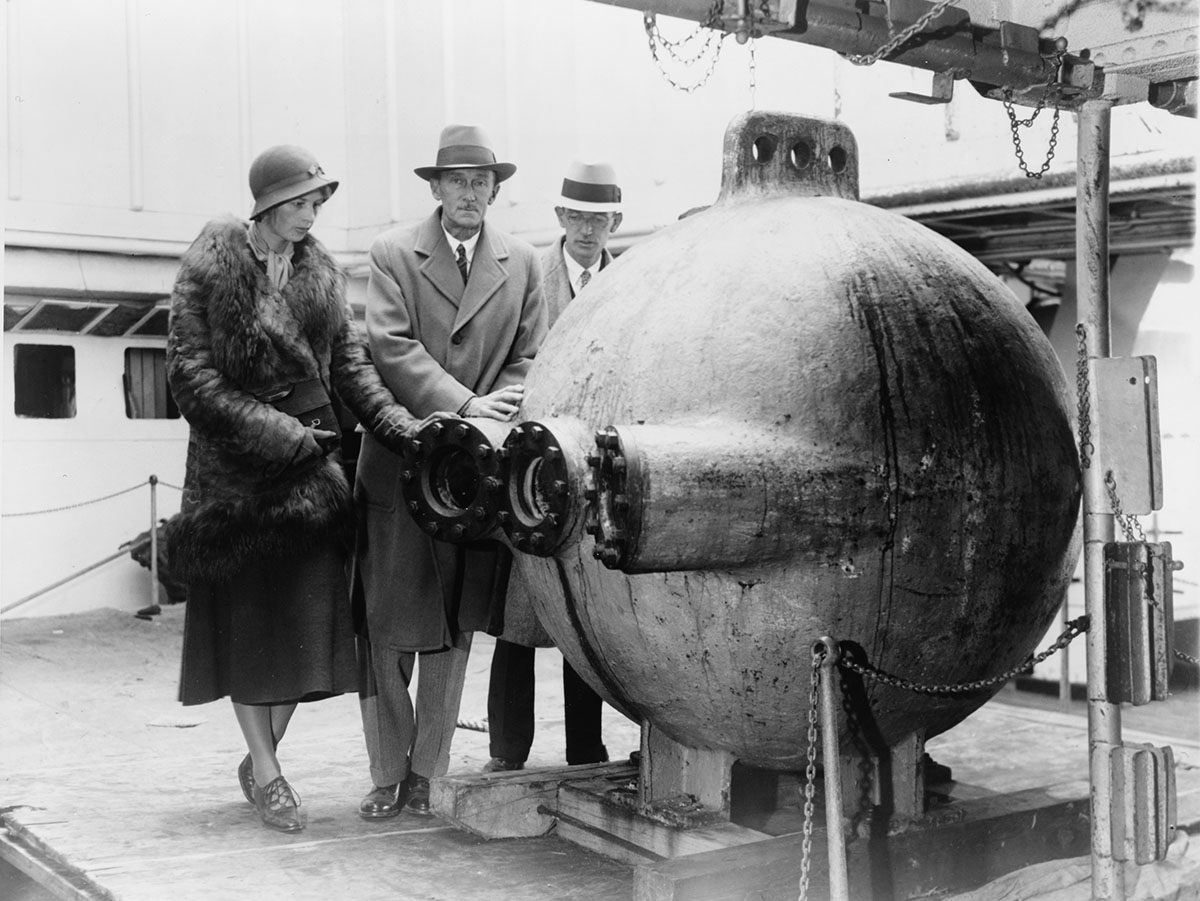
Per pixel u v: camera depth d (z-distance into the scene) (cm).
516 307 417
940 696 316
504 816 382
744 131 340
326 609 379
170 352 373
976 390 306
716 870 301
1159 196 679
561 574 324
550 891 335
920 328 305
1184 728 690
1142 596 323
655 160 868
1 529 934
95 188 863
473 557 413
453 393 393
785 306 300
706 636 300
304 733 663
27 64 830
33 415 936
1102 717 330
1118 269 916
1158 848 332
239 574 372
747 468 280
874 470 291
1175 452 882
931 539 296
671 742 349
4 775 452
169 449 991
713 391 294
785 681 302
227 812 404
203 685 379
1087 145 359
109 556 962
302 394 385
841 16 332
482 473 303
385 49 880
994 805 358
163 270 893
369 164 900
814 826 335
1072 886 347
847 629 296
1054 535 319
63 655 844
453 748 499
